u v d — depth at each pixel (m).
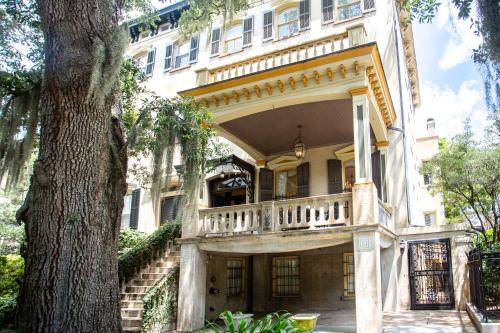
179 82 17.69
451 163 13.47
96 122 6.27
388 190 12.57
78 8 6.20
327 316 11.51
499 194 13.43
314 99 10.43
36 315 5.57
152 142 7.66
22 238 14.19
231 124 12.77
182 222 11.20
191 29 10.66
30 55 9.19
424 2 10.27
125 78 10.15
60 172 5.98
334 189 13.82
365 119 9.55
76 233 5.87
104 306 6.00
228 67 11.93
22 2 8.91
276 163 15.13
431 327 8.96
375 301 8.44
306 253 13.61
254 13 16.22
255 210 10.45
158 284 10.38
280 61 11.19
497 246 11.82
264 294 13.74
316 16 14.81
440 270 12.33
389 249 12.40
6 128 7.22
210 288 12.09
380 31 13.89
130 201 17.53
